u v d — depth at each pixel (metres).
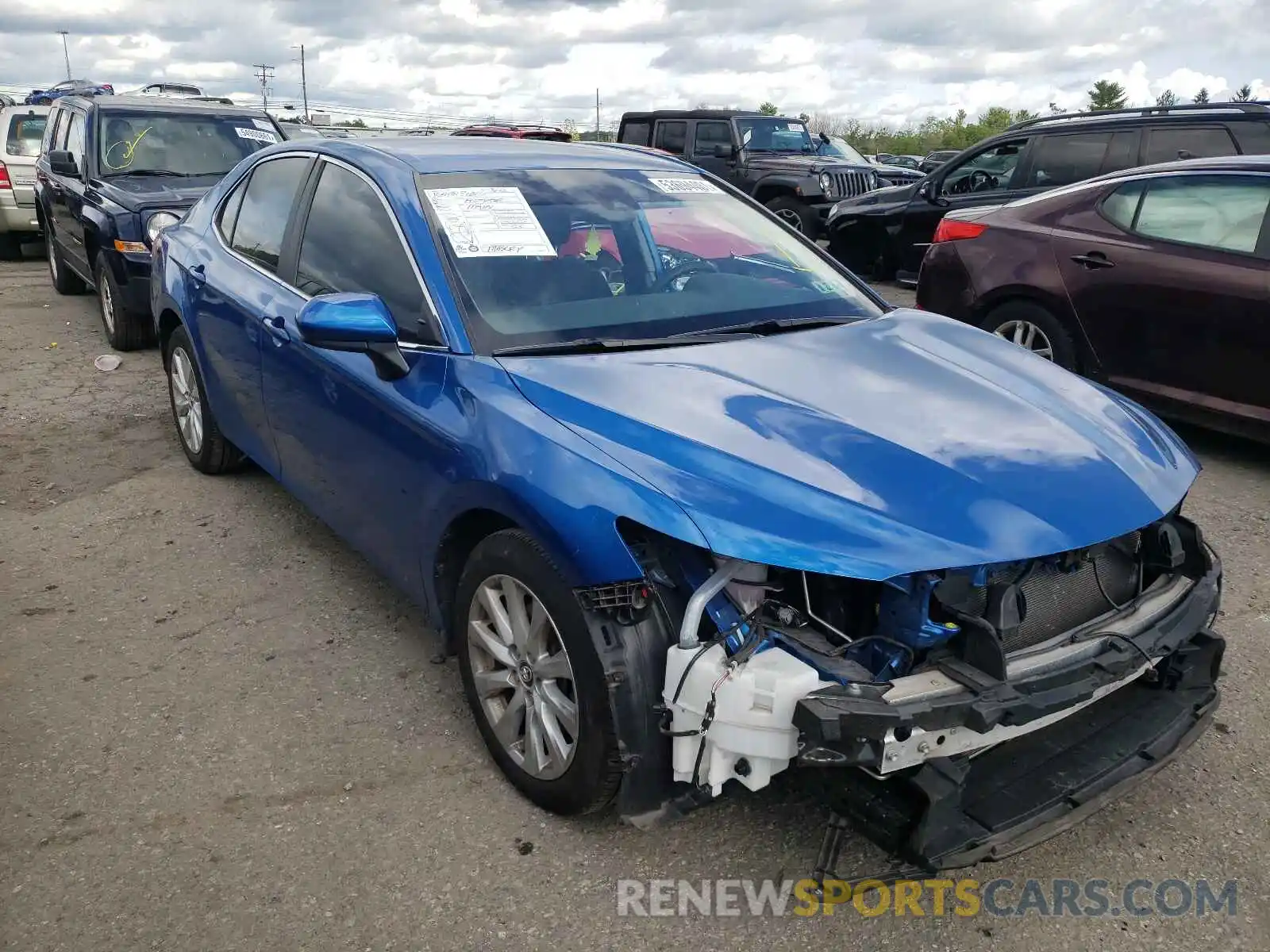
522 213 3.45
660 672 2.40
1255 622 3.95
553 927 2.42
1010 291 6.45
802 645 2.29
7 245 13.52
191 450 5.36
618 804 2.50
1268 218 5.39
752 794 2.86
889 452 2.53
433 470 2.95
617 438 2.54
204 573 4.27
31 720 3.22
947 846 2.24
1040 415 2.84
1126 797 2.92
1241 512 5.09
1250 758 3.11
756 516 2.30
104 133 8.65
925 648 2.33
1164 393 5.83
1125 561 2.73
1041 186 9.52
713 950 2.37
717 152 14.98
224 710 3.29
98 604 4.00
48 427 6.22
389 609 3.98
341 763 3.03
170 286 5.07
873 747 2.13
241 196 4.71
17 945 2.34
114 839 2.69
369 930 2.41
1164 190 5.86
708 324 3.32
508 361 2.93
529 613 2.74
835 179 14.00
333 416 3.53
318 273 3.78
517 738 2.85
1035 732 2.63
